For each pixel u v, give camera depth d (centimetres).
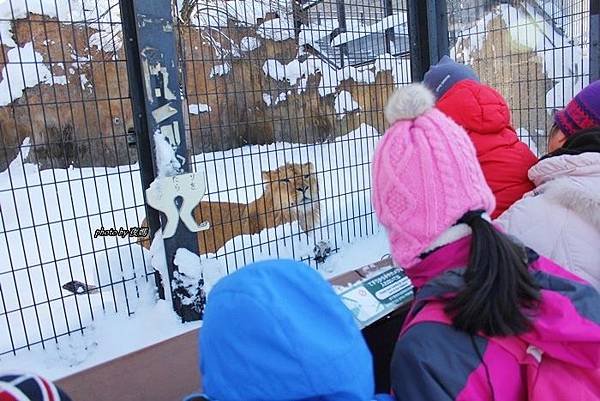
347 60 529
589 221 150
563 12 373
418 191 111
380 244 402
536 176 170
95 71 519
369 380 89
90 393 194
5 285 326
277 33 533
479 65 389
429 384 99
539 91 375
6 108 502
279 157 475
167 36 259
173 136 263
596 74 309
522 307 102
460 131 119
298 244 380
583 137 168
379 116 461
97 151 518
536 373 99
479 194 113
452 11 376
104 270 330
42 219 430
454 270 110
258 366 81
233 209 373
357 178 431
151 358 216
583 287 109
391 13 462
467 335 102
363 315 138
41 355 259
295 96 469
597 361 98
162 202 262
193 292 276
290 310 85
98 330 276
